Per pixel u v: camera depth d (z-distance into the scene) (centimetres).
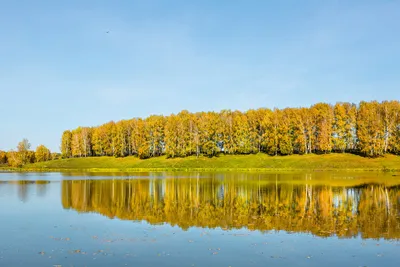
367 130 9906
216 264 1700
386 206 3281
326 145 10569
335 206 3297
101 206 3388
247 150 11819
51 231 2341
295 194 4147
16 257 1800
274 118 11344
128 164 11962
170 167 10850
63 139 15750
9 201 3719
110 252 1881
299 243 2052
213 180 6338
